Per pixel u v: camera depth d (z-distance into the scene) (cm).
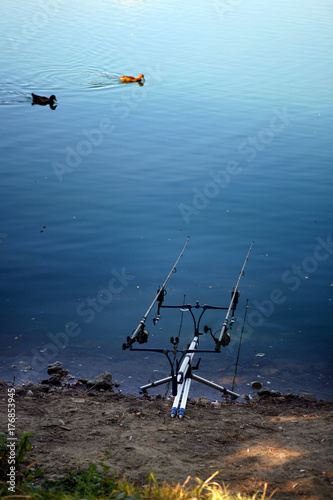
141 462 449
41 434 500
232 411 611
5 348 777
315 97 2269
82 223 1188
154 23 3731
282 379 732
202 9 4344
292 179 1467
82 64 2723
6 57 2800
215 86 2400
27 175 1417
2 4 4219
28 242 1100
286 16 4172
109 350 791
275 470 434
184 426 546
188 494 374
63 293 938
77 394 654
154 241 1134
